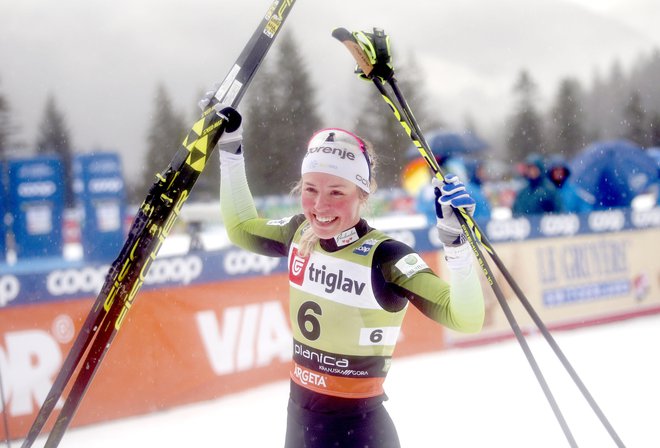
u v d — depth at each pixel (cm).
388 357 249
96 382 485
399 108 245
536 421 476
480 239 227
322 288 244
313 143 246
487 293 671
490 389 544
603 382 554
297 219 273
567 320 720
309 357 248
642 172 1045
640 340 677
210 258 531
